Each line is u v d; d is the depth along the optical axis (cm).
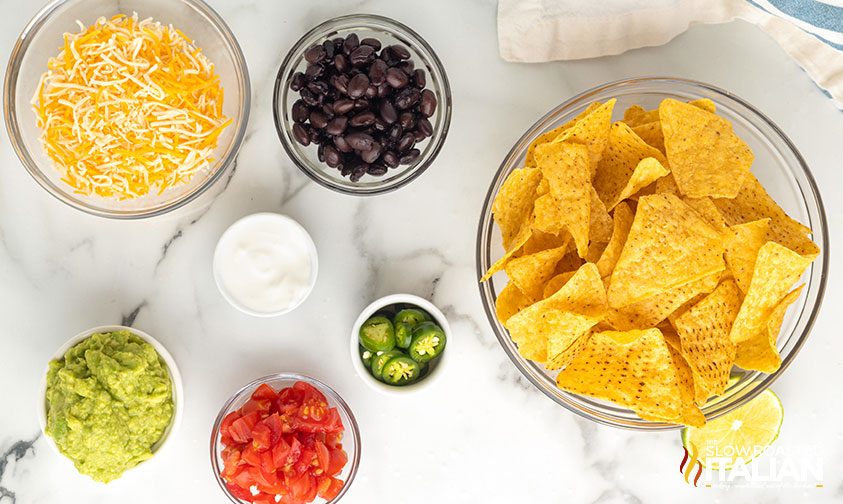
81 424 64
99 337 66
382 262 70
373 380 68
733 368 65
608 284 61
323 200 70
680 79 64
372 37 68
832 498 71
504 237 64
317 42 67
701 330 60
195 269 70
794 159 65
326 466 66
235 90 68
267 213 67
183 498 71
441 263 70
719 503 71
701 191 60
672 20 67
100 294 70
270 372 71
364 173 66
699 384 60
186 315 70
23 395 70
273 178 70
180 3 67
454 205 70
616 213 61
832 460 70
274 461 65
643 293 59
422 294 71
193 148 64
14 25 69
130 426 65
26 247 70
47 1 69
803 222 66
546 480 71
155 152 63
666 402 60
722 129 60
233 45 66
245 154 70
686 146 60
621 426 65
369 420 71
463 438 71
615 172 63
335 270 70
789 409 70
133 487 71
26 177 70
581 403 66
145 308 70
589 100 65
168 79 63
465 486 72
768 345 60
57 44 67
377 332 67
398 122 65
